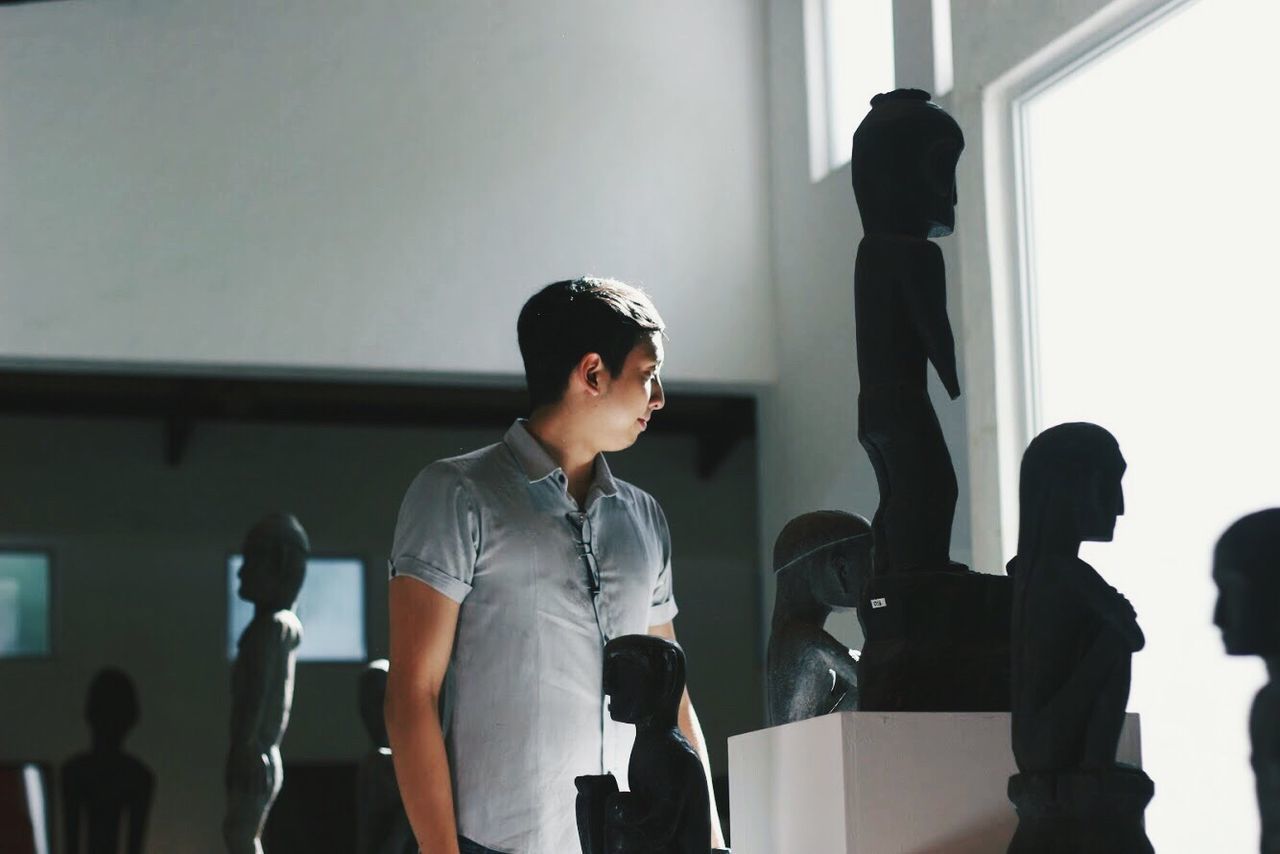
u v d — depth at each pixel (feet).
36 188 27.53
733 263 30.35
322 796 36.65
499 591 7.79
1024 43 21.01
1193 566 18.03
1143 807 5.80
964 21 22.44
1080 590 5.86
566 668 7.81
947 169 7.29
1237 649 5.40
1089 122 20.80
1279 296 17.28
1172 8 18.66
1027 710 5.94
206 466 37.60
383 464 38.17
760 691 36.86
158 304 27.63
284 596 21.09
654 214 30.04
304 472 37.86
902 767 6.43
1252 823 16.76
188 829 36.27
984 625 6.86
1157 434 18.92
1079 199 20.97
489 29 29.68
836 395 27.78
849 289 27.43
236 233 28.07
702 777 6.95
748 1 31.07
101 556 36.96
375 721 18.74
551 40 29.99
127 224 27.71
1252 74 17.67
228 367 27.99
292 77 28.71
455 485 7.82
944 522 7.09
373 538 37.86
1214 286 18.21
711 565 37.22
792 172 29.63
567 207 29.58
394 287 28.55
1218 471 17.97
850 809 6.35
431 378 29.12
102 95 27.96
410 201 28.81
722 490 37.55
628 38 30.40
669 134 30.35
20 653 36.35
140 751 36.37
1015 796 5.95
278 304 28.07
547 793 7.72
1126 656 5.83
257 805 20.35
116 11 28.19
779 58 30.40
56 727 36.22
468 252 28.94
